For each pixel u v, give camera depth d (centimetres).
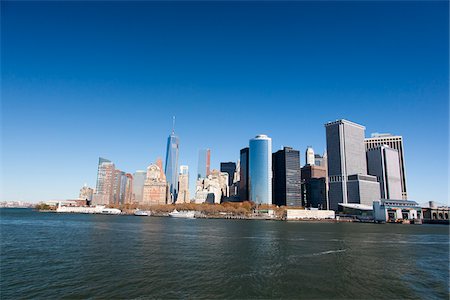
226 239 12381
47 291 4753
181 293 4791
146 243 10456
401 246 11300
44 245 9538
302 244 11031
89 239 11381
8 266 6381
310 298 4738
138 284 5181
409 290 5209
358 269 6719
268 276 5922
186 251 8756
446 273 6550
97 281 5306
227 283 5375
